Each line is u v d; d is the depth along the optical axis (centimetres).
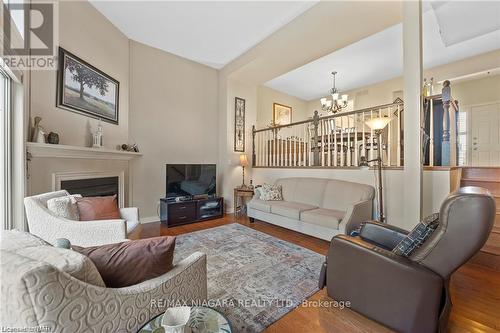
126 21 339
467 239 115
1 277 69
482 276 212
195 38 385
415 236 140
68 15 269
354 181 354
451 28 277
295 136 484
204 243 302
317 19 299
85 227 186
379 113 331
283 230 364
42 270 68
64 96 265
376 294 143
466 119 469
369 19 293
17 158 205
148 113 411
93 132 308
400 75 546
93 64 309
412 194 238
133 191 391
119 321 90
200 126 489
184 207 398
